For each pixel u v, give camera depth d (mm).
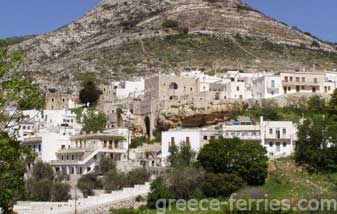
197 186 190125
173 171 197500
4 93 81750
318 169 199500
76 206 190500
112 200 193500
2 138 81375
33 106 83812
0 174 83188
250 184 194875
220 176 188750
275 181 194500
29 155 88062
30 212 184500
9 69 82500
